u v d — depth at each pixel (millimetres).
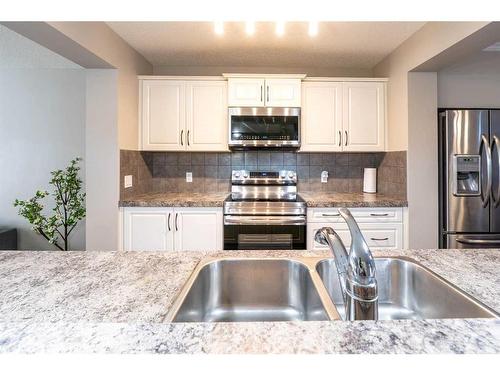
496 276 919
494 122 2535
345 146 2934
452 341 507
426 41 2281
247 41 2617
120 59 2498
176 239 2592
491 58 2787
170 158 3279
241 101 2850
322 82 2918
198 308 965
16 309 695
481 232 2539
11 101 3383
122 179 2553
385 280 1104
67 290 807
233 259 1104
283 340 514
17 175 3398
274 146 2877
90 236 2510
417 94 2562
